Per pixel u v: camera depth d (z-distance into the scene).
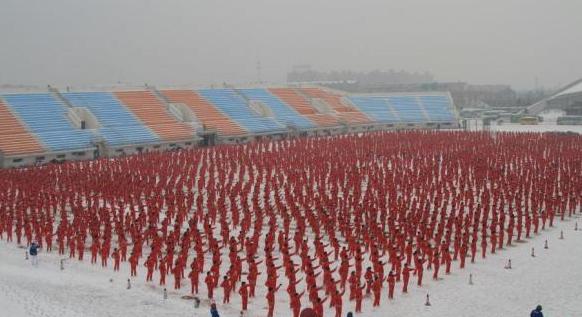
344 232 50.41
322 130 139.75
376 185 65.38
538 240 50.88
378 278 35.69
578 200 63.09
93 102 113.88
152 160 84.25
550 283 39.62
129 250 47.16
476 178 69.12
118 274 41.28
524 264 44.09
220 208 56.12
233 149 99.06
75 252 46.72
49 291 35.12
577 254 46.44
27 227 48.50
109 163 83.19
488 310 34.88
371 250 44.03
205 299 36.56
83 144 97.50
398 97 173.50
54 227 53.97
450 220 49.97
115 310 32.88
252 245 43.22
